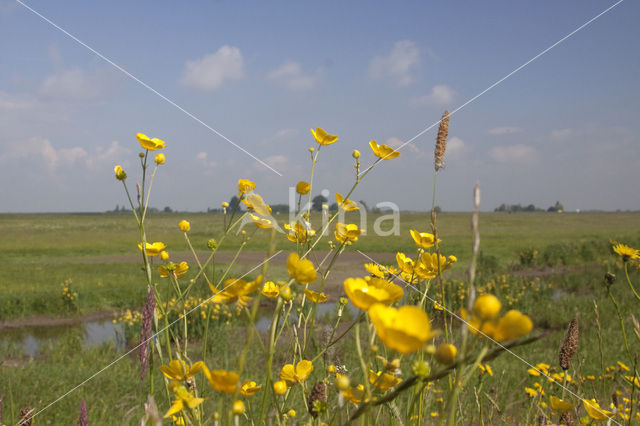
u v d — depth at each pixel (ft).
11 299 45.70
